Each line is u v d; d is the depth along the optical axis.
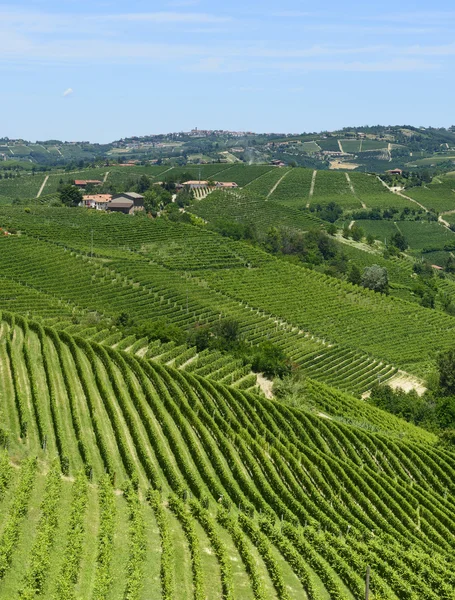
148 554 51.81
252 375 104.44
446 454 87.81
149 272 160.88
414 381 134.75
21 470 56.03
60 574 45.56
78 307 130.12
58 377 82.06
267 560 55.03
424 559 60.00
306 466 75.44
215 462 71.25
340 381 126.00
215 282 167.00
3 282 133.00
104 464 66.00
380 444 84.50
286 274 186.00
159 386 84.62
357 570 57.12
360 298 180.88
